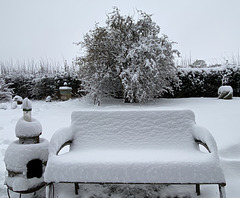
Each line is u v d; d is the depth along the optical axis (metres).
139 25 9.84
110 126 2.54
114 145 2.45
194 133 2.37
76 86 12.91
